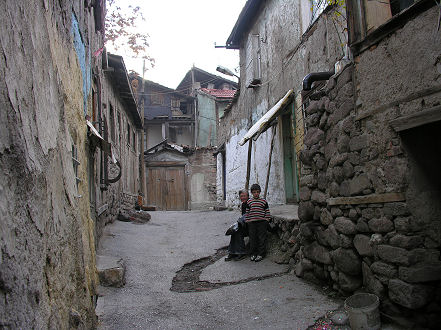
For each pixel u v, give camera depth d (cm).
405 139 326
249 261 627
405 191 321
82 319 297
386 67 342
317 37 661
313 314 375
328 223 438
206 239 845
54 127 262
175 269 620
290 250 580
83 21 550
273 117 772
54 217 239
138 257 673
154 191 2214
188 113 3106
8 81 169
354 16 387
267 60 991
